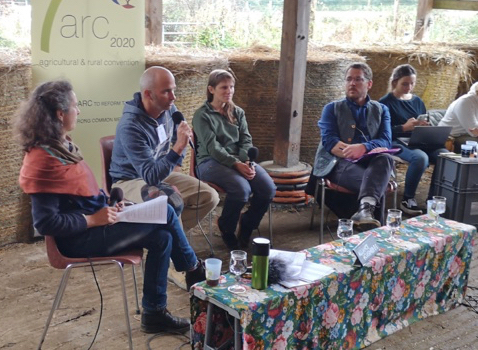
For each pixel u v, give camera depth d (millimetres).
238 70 5051
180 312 3225
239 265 2520
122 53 4109
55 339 2918
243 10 8641
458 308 3352
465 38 8297
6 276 3594
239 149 4062
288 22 4676
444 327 3129
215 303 2350
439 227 3281
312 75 5137
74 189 2586
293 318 2455
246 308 2254
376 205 4094
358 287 2713
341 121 4242
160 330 2984
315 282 2490
